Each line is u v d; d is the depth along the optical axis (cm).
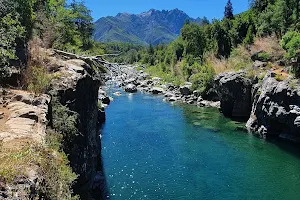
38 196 597
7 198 538
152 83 6362
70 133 1212
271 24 4209
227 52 5356
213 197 1712
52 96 1259
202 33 6694
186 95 4791
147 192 1772
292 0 3894
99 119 3297
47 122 1020
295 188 1798
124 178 1952
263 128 2828
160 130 3041
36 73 1349
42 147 807
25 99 1145
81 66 1695
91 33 6059
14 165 654
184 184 1870
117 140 2733
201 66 5456
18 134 867
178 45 7756
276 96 2650
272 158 2264
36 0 2281
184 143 2641
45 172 702
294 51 2741
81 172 1356
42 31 1989
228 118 3491
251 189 1797
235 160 2241
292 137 2606
